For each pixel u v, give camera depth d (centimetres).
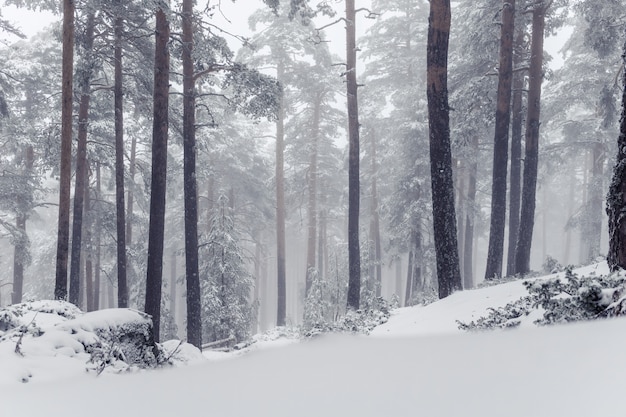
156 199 1344
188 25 1551
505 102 1535
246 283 2441
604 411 109
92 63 1739
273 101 1619
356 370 191
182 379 230
